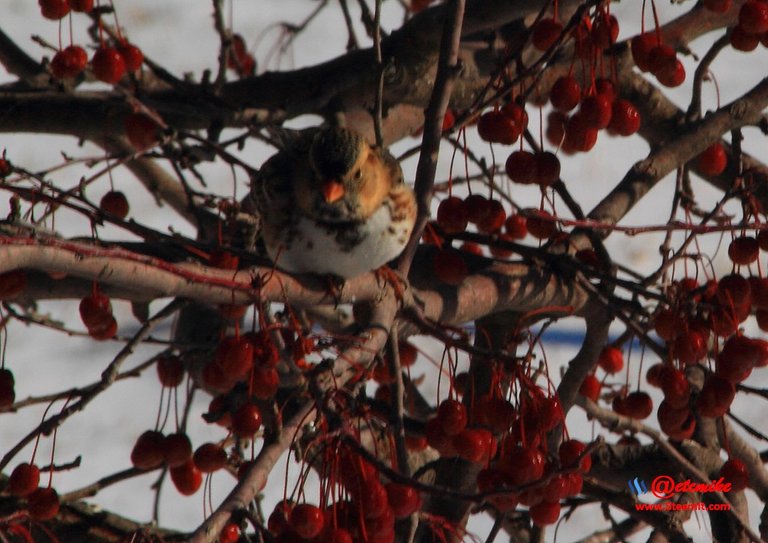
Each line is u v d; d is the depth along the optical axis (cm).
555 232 839
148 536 737
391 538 617
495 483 664
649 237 1686
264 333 646
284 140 830
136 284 585
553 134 929
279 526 643
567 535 1298
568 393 864
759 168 1041
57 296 827
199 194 877
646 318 831
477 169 1639
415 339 1520
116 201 908
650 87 1086
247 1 2134
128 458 1381
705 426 926
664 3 1959
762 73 1950
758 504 1345
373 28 815
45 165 1722
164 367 823
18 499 822
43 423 699
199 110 946
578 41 768
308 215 722
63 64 862
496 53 920
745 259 770
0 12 2022
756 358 730
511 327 891
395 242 732
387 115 1006
